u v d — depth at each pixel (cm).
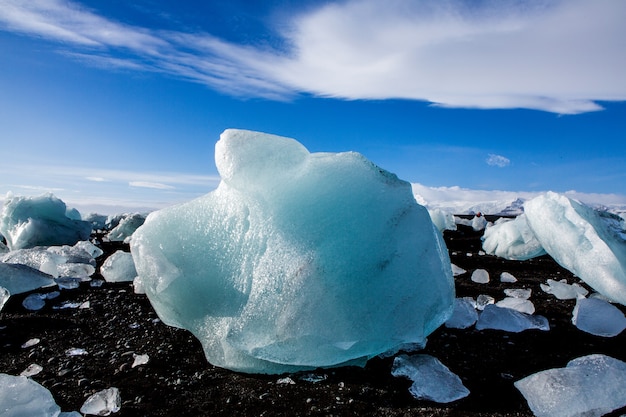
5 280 374
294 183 232
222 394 197
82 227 759
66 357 239
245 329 215
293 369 217
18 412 171
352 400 190
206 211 254
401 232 221
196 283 240
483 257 596
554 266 527
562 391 182
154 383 207
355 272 215
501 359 232
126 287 408
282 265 218
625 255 396
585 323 277
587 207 438
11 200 714
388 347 219
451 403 188
